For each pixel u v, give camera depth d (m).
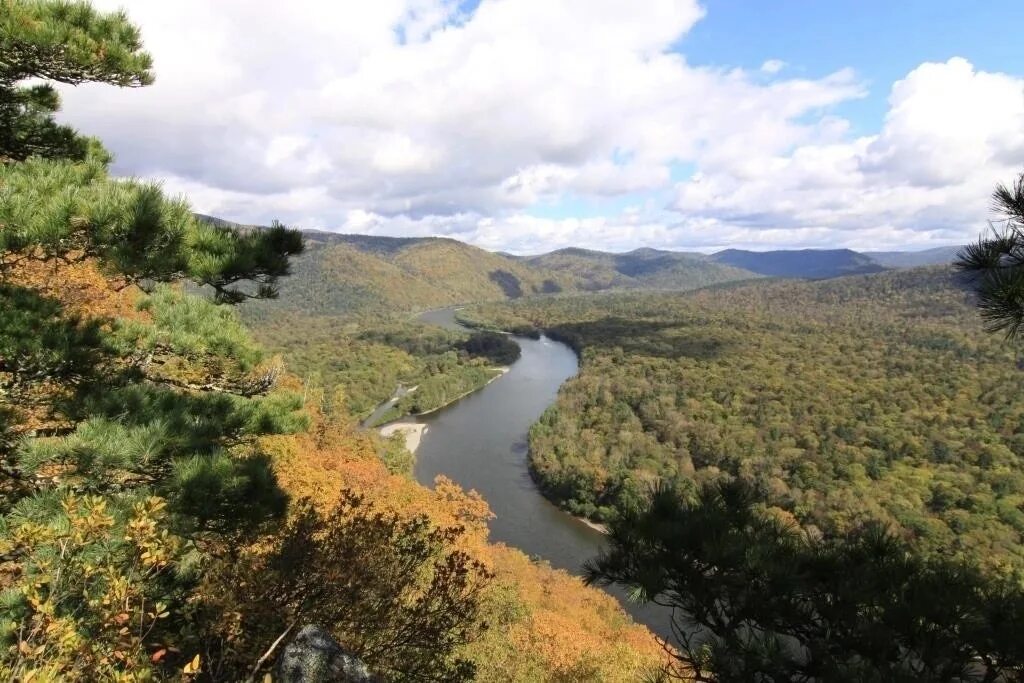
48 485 5.28
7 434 5.18
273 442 19.83
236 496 6.00
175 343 7.46
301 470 19.67
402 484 31.36
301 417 7.73
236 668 6.46
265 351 8.59
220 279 5.88
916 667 2.98
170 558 5.25
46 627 3.68
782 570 3.34
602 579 3.96
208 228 5.96
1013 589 3.26
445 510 31.61
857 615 3.24
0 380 5.79
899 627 3.09
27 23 5.57
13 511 4.68
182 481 5.50
